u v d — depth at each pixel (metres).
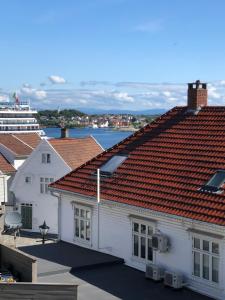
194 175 21.48
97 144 45.97
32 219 43.59
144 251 21.88
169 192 21.30
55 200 42.47
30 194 43.59
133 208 21.73
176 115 26.98
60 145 43.22
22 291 17.11
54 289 17.05
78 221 25.80
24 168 43.81
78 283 20.31
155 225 21.03
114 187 23.81
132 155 25.53
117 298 18.67
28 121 100.12
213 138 23.25
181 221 19.64
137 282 20.47
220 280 18.38
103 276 21.23
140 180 23.19
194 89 26.20
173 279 19.52
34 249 25.09
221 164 21.17
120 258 22.98
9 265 20.80
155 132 26.52
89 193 24.58
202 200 19.72
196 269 19.45
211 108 25.53
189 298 18.75
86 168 27.03
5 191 48.03
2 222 30.72
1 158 49.53
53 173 42.47
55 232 42.62
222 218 18.20
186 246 19.77
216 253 18.59
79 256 23.58
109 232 23.75
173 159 23.34
